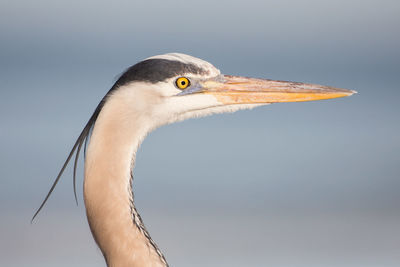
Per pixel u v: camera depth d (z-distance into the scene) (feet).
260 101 19.54
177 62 17.95
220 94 19.01
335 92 20.12
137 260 15.85
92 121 16.81
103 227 15.87
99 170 15.97
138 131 16.87
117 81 17.07
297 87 19.85
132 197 16.46
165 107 17.66
